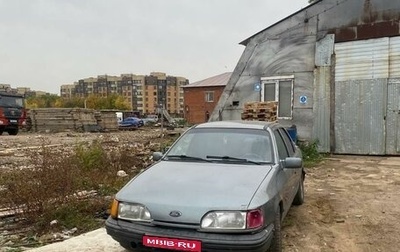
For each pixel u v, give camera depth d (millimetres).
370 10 12930
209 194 3656
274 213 3871
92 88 122250
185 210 3508
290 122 14383
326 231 5316
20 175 7438
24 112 25375
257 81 15047
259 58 15047
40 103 95312
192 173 4219
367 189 7926
